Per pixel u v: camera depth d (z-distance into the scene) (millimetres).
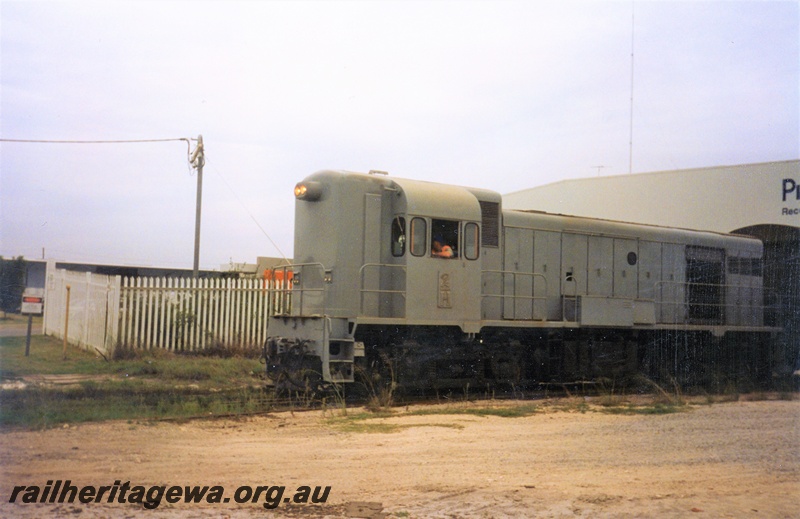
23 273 29438
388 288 12812
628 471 7512
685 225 22688
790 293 20016
